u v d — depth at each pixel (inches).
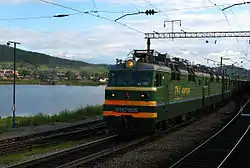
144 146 682.2
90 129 925.8
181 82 940.6
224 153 613.0
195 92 1114.7
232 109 1610.5
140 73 740.0
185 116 1037.8
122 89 733.3
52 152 603.8
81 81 7637.8
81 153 610.5
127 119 725.3
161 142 727.1
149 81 727.7
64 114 1270.9
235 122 1102.4
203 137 798.5
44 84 6983.3
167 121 852.6
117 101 735.1
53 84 6934.1
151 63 776.3
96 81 7529.5
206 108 1391.5
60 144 716.7
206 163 537.0
